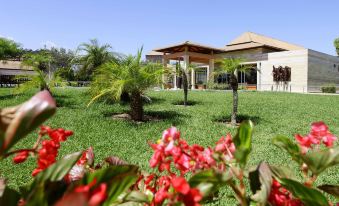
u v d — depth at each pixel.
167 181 1.33
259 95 22.08
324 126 1.36
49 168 1.16
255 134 8.20
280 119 10.79
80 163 1.67
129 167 1.09
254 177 1.27
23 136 0.93
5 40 22.19
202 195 1.12
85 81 30.98
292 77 31.83
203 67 37.09
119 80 9.45
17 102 13.83
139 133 8.00
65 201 0.67
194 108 13.34
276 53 32.94
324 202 1.22
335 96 22.45
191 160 1.31
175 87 30.73
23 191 1.20
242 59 9.69
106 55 18.77
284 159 5.73
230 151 1.33
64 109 12.06
